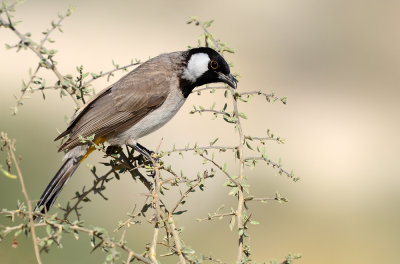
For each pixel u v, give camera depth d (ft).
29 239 28.71
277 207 44.04
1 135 14.23
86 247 31.37
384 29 93.81
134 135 23.76
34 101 52.29
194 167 42.57
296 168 54.44
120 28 86.79
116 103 23.40
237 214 15.60
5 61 72.28
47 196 21.04
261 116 67.46
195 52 24.54
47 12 88.69
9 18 17.34
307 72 85.61
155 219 15.97
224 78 24.32
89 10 90.33
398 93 81.66
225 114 17.87
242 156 16.55
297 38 91.61
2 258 28.12
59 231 13.99
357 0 95.71
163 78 24.26
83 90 19.42
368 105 76.74
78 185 39.29
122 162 18.97
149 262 14.51
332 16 95.25
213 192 40.93
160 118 24.40
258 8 95.61
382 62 89.51
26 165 38.45
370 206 47.55
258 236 41.91
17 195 35.63
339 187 50.49
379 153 60.49
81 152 21.95
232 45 88.02
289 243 41.81
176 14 92.53
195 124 61.26
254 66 84.89
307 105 74.43
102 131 22.76
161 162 17.54
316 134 65.05
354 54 90.17
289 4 95.04
